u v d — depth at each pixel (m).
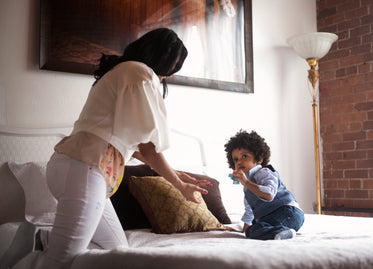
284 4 4.25
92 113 1.42
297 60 4.28
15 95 2.64
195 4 3.47
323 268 0.98
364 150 4.06
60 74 2.82
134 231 2.27
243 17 3.79
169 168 1.53
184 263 0.97
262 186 2.04
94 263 1.14
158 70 1.63
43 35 2.71
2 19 2.64
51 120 2.76
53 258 1.29
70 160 1.36
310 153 4.28
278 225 2.02
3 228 1.94
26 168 2.35
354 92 4.17
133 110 1.38
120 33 3.03
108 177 1.41
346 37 4.28
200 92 3.49
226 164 3.51
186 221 2.29
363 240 1.26
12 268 1.58
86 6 2.90
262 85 3.95
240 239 1.86
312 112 4.36
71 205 1.31
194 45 3.43
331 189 4.30
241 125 3.73
